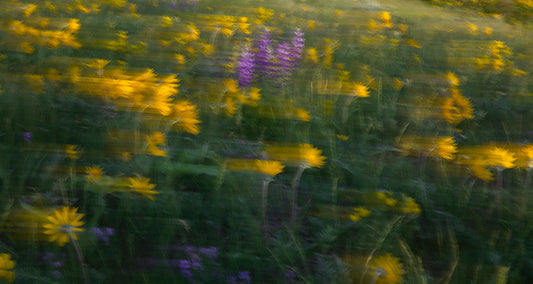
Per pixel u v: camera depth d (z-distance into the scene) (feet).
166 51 11.51
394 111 9.59
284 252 5.29
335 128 8.71
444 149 7.02
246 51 10.74
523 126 9.64
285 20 17.58
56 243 4.96
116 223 5.61
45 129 7.15
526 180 6.70
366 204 6.31
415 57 13.50
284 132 8.14
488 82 12.17
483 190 6.77
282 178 6.84
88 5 15.93
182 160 6.79
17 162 6.27
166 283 4.82
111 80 7.30
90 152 6.68
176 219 5.53
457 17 24.89
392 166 7.34
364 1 26.13
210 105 8.12
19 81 8.21
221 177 6.15
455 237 5.82
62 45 10.68
